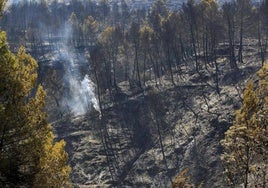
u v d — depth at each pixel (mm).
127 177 51312
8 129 11508
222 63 71938
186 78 71125
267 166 11977
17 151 11758
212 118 53875
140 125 61906
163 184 47656
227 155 12586
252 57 70250
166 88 68938
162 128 58562
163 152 52344
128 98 70938
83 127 65438
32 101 12375
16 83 11789
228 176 12391
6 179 11688
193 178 44375
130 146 58062
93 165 55000
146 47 77438
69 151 59594
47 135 12672
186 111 60031
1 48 11898
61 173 13414
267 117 12070
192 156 48500
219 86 63656
